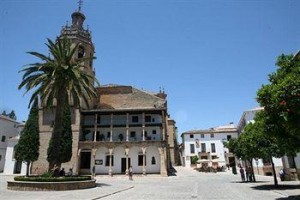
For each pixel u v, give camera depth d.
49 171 24.59
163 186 25.42
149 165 45.69
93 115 49.66
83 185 22.80
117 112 47.88
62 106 25.78
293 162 29.00
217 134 69.94
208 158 68.06
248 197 15.56
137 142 44.97
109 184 28.16
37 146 34.59
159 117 49.28
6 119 58.94
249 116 47.16
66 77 25.23
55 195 17.28
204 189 21.45
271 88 12.41
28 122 35.03
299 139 12.70
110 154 44.59
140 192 19.75
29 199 14.82
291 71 12.59
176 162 74.69
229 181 30.70
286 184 23.50
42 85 25.47
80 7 51.62
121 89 54.09
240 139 24.67
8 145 48.53
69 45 27.27
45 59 25.80
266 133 13.56
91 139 47.78
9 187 21.81
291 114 11.42
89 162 45.97
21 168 46.09
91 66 49.44
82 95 27.16
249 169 29.72
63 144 32.84
